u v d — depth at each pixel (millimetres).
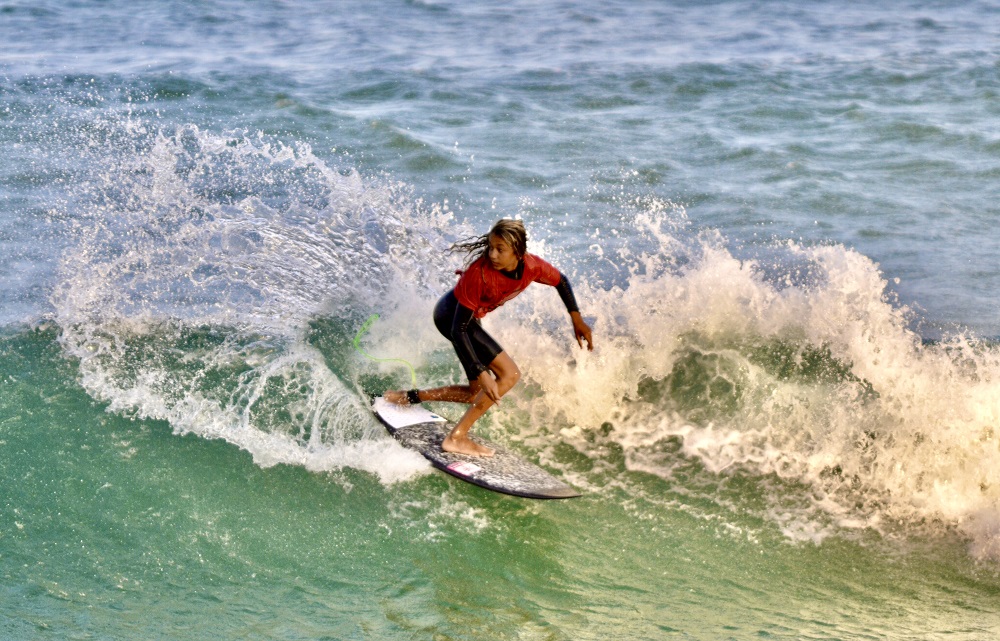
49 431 22766
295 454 22594
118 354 26344
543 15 86375
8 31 73438
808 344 26828
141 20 80062
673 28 80938
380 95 57812
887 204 41094
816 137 50750
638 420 24719
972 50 70625
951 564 19938
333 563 19359
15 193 38094
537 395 25500
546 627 17734
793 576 19594
